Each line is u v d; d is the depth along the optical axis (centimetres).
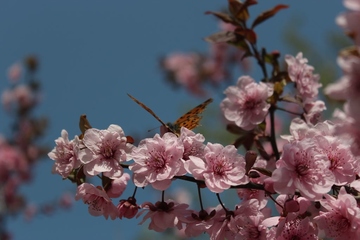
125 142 138
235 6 157
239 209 139
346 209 136
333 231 137
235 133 154
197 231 139
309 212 139
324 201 137
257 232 138
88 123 140
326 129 141
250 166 137
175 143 137
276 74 155
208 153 137
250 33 156
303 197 138
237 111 151
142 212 139
